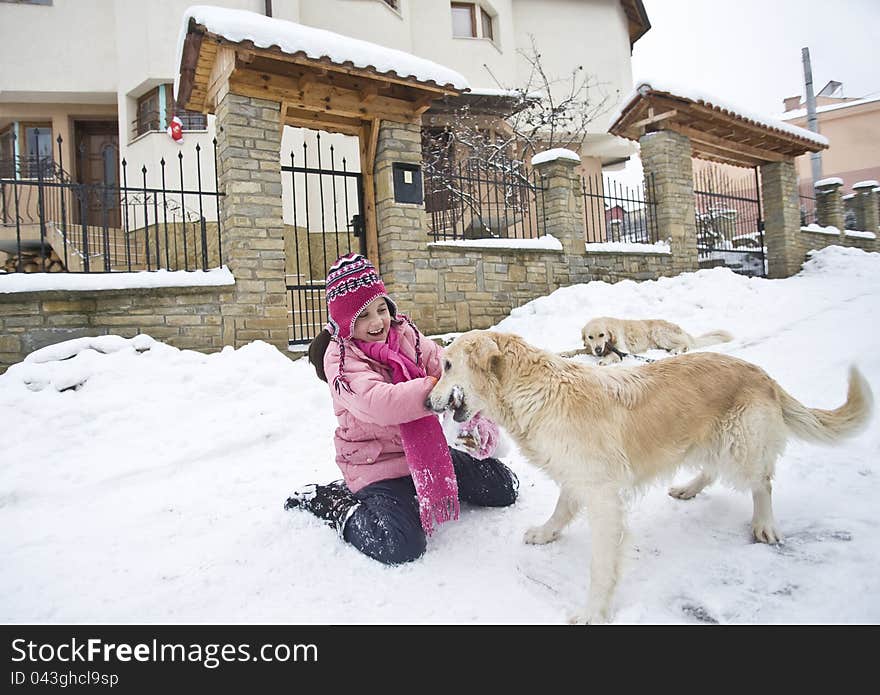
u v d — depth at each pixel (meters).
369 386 2.52
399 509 2.57
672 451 2.41
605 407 2.28
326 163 12.07
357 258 2.78
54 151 13.69
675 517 2.82
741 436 2.45
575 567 2.42
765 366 5.24
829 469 3.12
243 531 2.97
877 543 2.26
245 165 6.45
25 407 4.30
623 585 2.24
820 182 16.20
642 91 10.34
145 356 5.22
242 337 6.35
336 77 6.93
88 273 5.73
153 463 3.89
